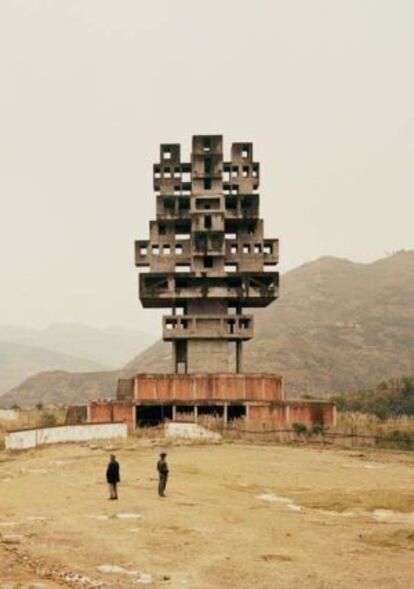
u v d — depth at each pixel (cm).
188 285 8331
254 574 2162
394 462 5256
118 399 7956
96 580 2066
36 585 1970
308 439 6388
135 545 2525
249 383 7444
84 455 5434
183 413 7525
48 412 9100
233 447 5981
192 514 3155
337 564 2306
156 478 4262
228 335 8031
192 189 8288
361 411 11388
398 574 2186
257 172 8512
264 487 4053
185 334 7988
